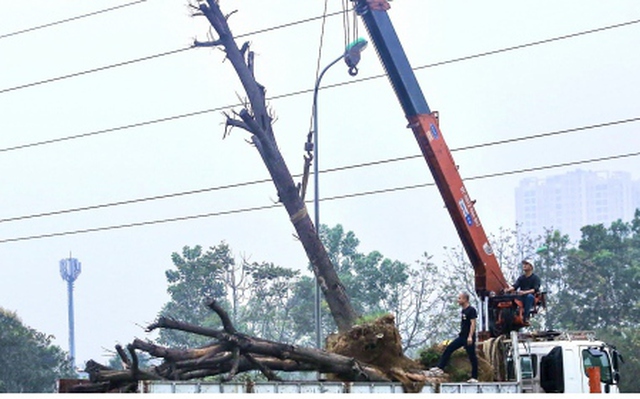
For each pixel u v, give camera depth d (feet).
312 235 87.61
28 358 235.81
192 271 252.62
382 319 76.38
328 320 253.85
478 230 91.30
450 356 81.56
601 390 82.17
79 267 376.07
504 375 83.41
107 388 64.80
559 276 245.65
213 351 67.15
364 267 255.29
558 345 81.92
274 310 256.93
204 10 88.99
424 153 90.63
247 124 86.74
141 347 64.64
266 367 68.18
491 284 90.84
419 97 90.58
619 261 248.52
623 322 241.96
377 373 72.79
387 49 89.92
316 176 113.19
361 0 89.61
